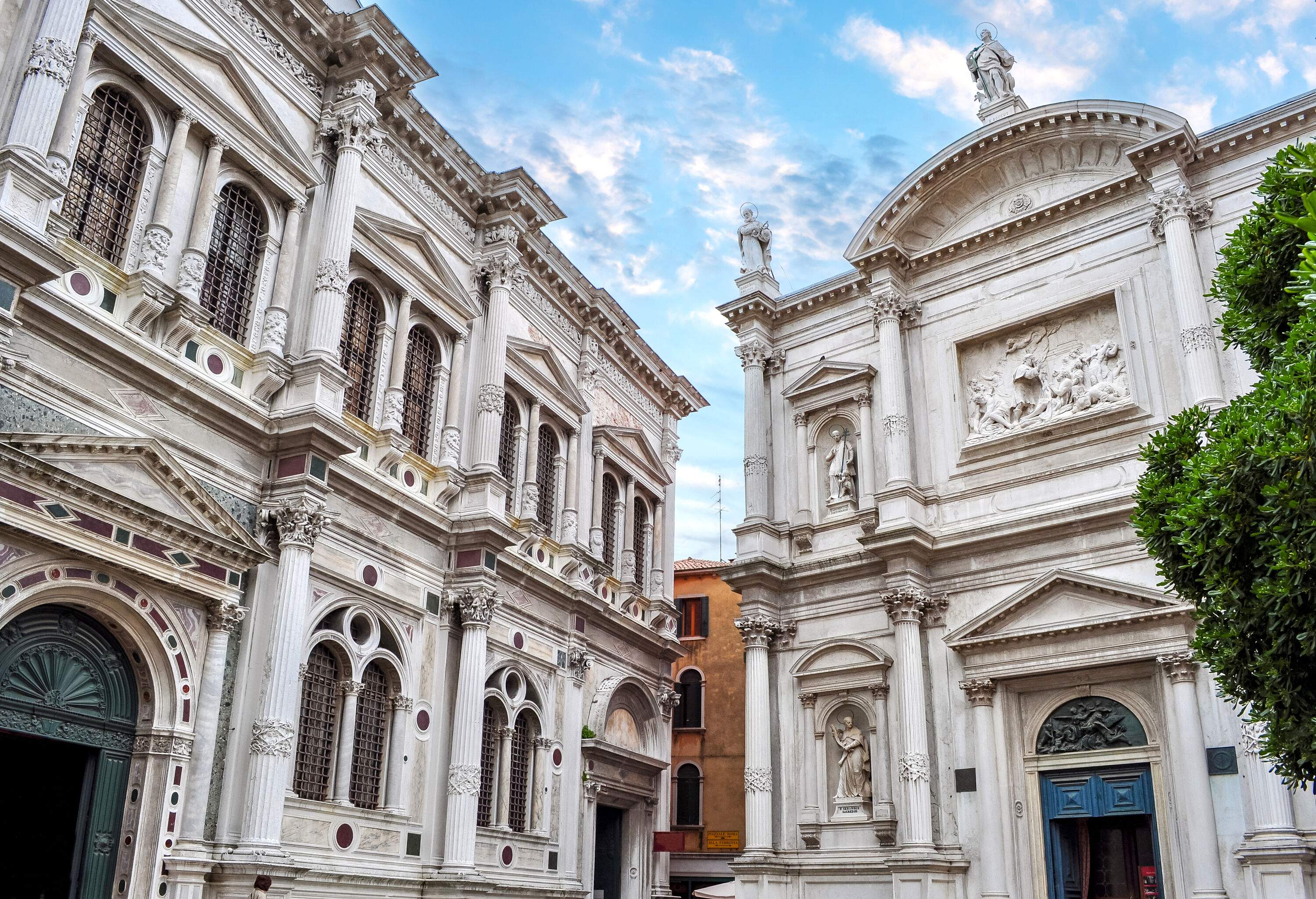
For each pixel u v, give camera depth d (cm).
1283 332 1353
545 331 3003
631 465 3394
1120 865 2378
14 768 1680
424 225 2550
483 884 2238
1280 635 1180
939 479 2819
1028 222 2852
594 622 2998
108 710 1661
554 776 2706
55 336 1628
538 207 2806
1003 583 2603
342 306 2156
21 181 1541
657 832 3158
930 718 2606
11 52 1627
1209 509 1223
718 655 4231
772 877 2691
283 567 1908
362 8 2470
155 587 1700
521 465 2812
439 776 2277
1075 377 2678
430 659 2338
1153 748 2317
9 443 1492
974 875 2431
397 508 2266
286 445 1989
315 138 2255
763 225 3406
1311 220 666
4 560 1487
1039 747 2488
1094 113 2709
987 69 3078
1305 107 2439
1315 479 1106
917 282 3038
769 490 3125
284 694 1850
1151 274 2612
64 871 1588
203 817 1728
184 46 1952
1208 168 2586
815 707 2839
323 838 1977
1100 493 2525
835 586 2891
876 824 2589
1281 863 2023
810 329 3228
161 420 1797
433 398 2538
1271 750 1275
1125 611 2336
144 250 1808
